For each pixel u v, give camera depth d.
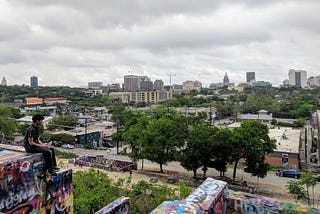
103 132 92.62
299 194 37.25
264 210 15.55
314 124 75.19
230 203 16.14
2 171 9.99
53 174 11.81
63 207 12.51
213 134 46.09
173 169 56.78
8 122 81.00
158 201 28.45
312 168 55.38
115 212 14.59
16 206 10.44
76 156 65.69
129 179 41.94
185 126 54.69
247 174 52.34
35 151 11.47
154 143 51.50
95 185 33.47
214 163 46.78
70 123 100.19
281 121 118.81
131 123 71.81
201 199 12.69
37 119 11.78
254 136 43.69
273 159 57.22
